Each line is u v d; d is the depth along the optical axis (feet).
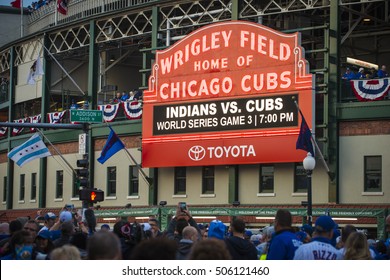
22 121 221.05
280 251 48.88
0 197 233.96
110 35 195.00
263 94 164.76
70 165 189.16
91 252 34.35
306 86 159.43
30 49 223.10
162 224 177.78
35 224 67.97
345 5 169.68
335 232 63.31
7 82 239.71
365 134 159.12
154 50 182.29
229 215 169.48
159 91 178.81
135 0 201.26
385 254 63.21
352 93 163.02
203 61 172.76
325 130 161.27
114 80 213.46
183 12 180.75
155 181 183.73
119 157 192.03
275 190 167.12
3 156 232.94
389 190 156.35
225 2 185.06
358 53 193.77
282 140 161.79
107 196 193.98
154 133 179.11
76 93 217.77
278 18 187.11
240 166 171.94
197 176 177.47
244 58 167.32
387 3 173.37
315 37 181.47
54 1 228.84
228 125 168.86
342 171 160.86
